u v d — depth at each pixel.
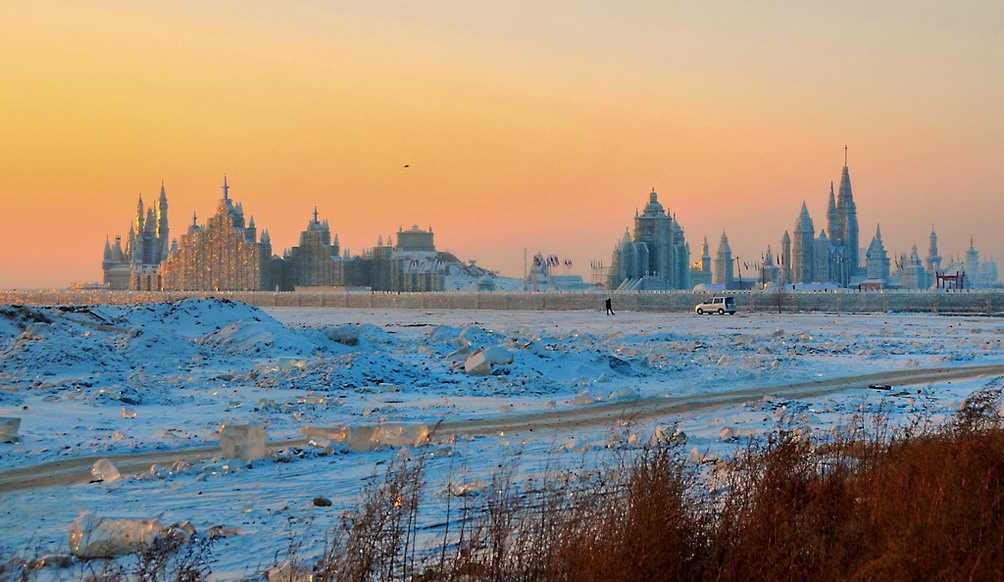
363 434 21.08
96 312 52.44
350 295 171.12
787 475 12.38
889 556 10.23
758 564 10.64
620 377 38.28
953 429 16.78
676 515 11.02
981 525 10.95
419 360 44.25
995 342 59.06
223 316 56.25
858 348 54.03
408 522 12.07
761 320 97.62
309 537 13.38
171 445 21.56
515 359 40.09
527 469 17.95
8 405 28.34
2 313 47.91
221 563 12.11
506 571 10.52
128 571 11.67
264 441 19.88
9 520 14.53
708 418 26.12
